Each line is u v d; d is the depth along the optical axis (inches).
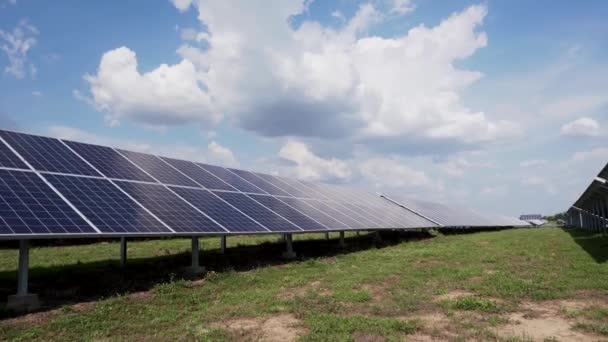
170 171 821.2
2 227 415.5
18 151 597.3
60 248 1027.3
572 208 2402.8
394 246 1073.5
